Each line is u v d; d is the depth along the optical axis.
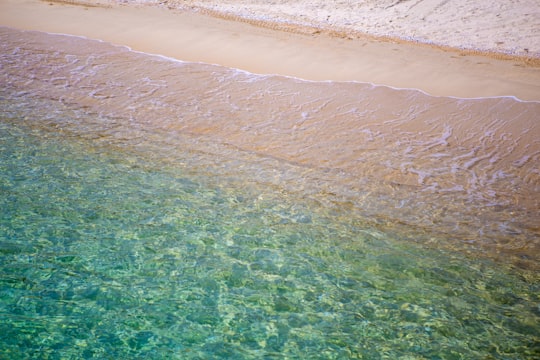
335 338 3.56
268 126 6.75
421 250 4.56
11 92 7.28
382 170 5.89
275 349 3.45
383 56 8.82
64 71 7.99
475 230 4.92
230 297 3.87
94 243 4.36
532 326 3.73
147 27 9.68
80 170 5.48
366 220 4.96
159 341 3.46
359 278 4.15
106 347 3.39
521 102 7.37
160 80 7.84
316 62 8.51
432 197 5.43
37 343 3.40
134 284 3.94
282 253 4.39
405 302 3.91
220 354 3.39
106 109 6.97
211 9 10.88
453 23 10.57
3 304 3.69
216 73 8.09
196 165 5.77
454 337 3.60
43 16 10.09
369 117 7.04
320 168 5.88
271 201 5.17
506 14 11.05
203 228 4.66
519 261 4.49
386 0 11.73
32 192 5.02
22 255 4.17
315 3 11.57
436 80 8.01
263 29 9.85
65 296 3.79
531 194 5.56
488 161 6.15
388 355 3.44
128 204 4.93
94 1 11.05
